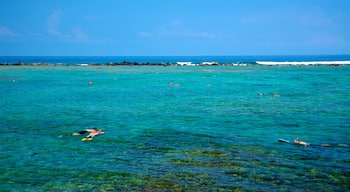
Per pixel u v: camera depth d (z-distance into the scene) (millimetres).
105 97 42625
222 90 49969
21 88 52125
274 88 52438
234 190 14305
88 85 57125
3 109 33625
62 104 36938
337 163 17641
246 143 21391
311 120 28344
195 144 21188
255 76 76125
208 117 29672
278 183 15039
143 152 19547
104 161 17969
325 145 20875
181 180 15367
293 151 19688
